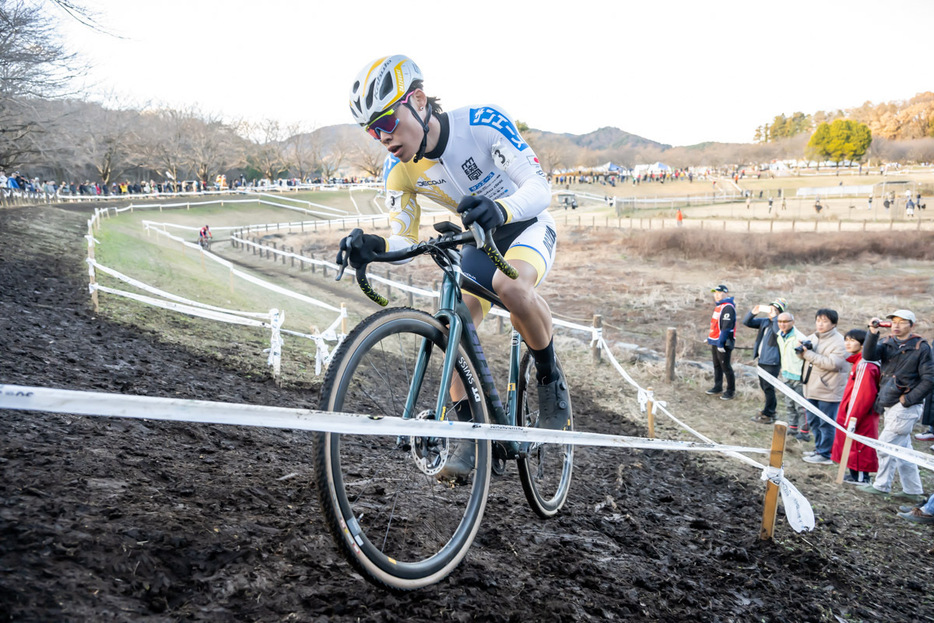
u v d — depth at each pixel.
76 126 28.11
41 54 14.14
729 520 4.40
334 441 1.64
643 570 2.83
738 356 11.55
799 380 7.50
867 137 105.88
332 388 1.64
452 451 2.27
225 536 2.03
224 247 32.84
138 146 63.12
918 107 133.12
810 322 13.99
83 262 13.22
